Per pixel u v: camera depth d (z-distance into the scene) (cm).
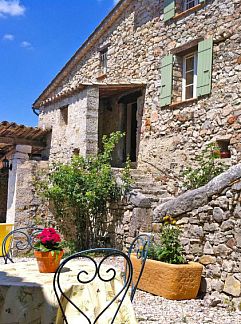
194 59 962
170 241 545
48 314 305
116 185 852
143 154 1056
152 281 534
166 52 1012
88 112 993
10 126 1072
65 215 970
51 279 340
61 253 372
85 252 300
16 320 307
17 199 984
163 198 827
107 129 1249
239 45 828
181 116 945
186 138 927
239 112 812
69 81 1432
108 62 1232
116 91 1139
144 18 1098
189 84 980
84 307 321
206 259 519
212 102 872
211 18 895
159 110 1014
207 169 817
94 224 898
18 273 366
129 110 1209
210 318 435
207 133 877
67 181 912
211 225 518
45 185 1004
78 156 945
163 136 993
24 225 978
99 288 341
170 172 955
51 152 1157
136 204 778
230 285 482
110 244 846
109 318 331
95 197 859
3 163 1080
